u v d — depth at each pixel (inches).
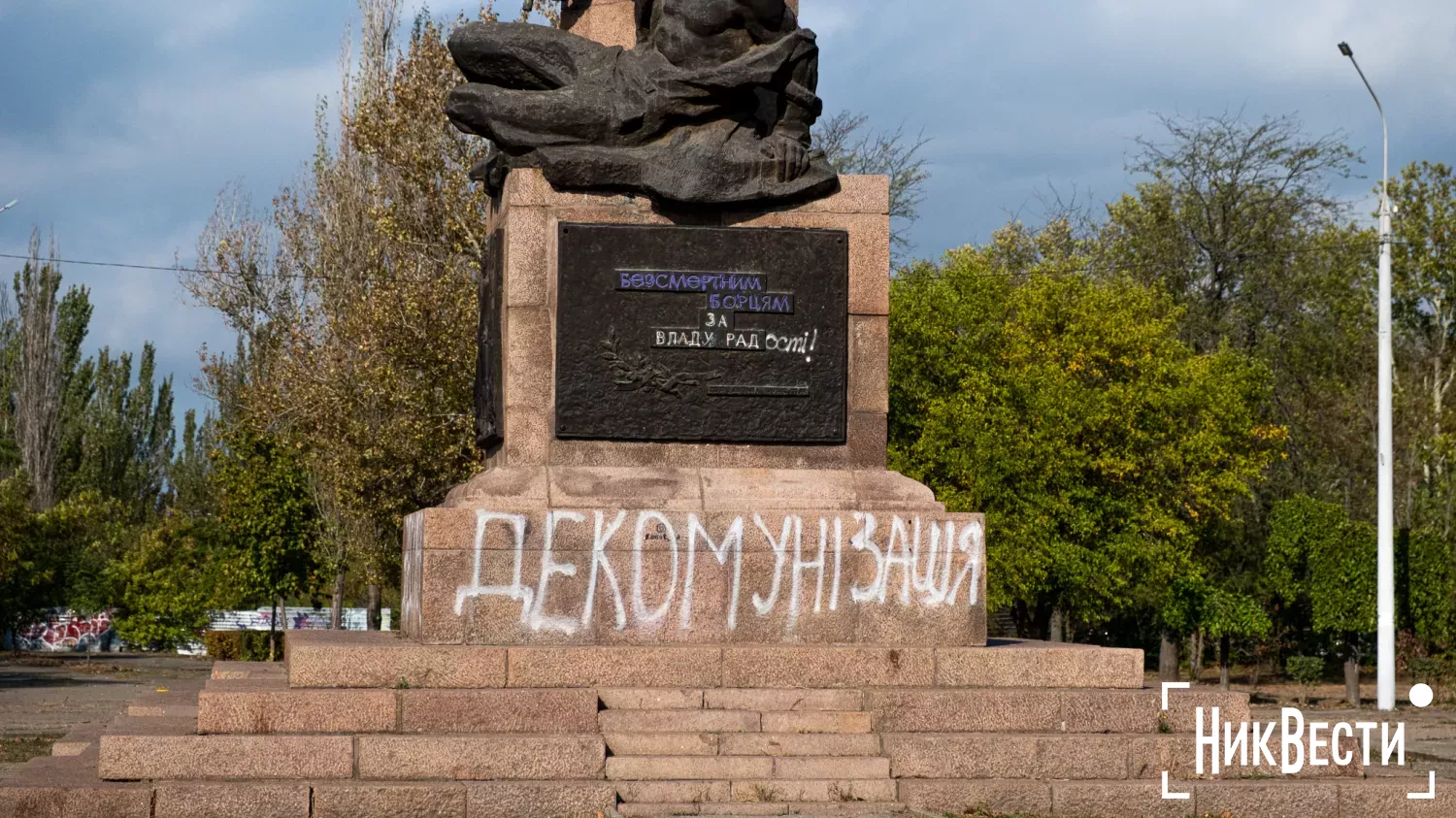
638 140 447.5
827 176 453.4
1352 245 1569.9
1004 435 1119.0
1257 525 1525.6
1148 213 1614.2
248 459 1347.2
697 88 445.1
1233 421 1220.5
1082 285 1355.8
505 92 449.1
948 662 409.4
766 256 447.5
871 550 428.8
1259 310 1581.0
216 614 1785.2
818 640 425.1
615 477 431.8
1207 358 1253.7
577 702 380.5
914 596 428.8
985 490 1115.9
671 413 440.1
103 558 1834.4
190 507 2292.1
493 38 459.2
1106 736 388.5
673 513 422.6
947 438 1159.0
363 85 1362.0
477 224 1121.4
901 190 1680.6
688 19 449.7
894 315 1218.0
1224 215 1587.1
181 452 2347.4
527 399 440.5
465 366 1070.4
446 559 411.5
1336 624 1019.3
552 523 417.4
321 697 368.2
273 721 365.4
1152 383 1181.7
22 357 2063.2
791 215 452.1
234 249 1507.1
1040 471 1123.3
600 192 446.6
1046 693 396.8
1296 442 1552.7
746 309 445.4
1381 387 959.6
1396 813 377.1
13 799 333.4
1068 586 1173.1
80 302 2146.9
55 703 931.3
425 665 388.8
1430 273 1558.8
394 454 1078.4
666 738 377.4
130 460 2233.0
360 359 1115.3
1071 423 1127.0
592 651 397.1
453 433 1089.4
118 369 2250.2
